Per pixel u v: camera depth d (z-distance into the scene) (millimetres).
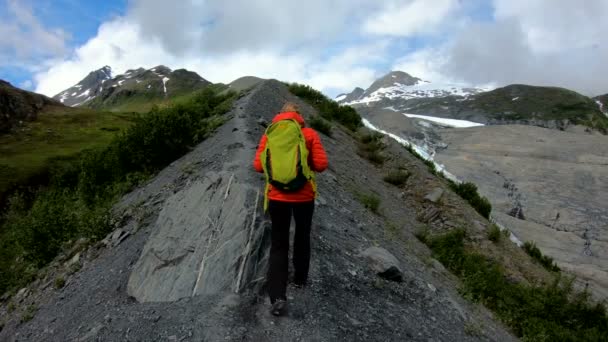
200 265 5355
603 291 21266
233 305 4566
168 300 5055
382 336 4969
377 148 22578
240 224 5609
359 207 11742
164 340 4176
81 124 40562
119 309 5375
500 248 14977
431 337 5578
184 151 15008
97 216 9898
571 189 41344
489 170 47406
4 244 12727
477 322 7285
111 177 14938
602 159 48531
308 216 4648
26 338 6238
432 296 7012
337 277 5930
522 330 8984
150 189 12172
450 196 17562
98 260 8148
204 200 6582
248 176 8266
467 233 15227
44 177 24062
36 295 8070
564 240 31000
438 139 61188
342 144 20516
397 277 6824
